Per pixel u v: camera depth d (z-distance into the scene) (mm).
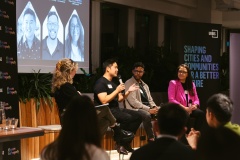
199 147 1307
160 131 2129
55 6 6203
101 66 8141
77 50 6617
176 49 10352
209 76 7988
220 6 9727
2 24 4828
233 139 1265
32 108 5523
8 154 4902
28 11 5773
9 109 4875
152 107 6020
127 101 5879
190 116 6258
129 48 8219
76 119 2043
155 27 9742
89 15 6836
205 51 7945
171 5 9719
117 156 5785
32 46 5836
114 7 8719
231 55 6906
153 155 2023
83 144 1998
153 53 8875
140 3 8828
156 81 8758
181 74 6363
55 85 4535
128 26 8867
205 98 7930
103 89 5227
